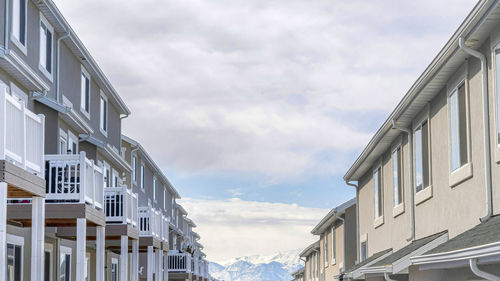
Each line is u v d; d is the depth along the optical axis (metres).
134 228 24.53
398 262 17.55
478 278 14.18
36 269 14.66
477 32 14.09
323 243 46.94
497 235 11.32
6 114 12.90
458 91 16.64
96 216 19.16
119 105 34.06
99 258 19.92
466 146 16.11
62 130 23.84
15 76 18.84
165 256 35.31
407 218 22.47
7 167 12.72
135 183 45.22
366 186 31.12
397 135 23.92
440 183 18.44
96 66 28.30
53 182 18.58
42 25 22.31
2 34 18.56
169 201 62.91
